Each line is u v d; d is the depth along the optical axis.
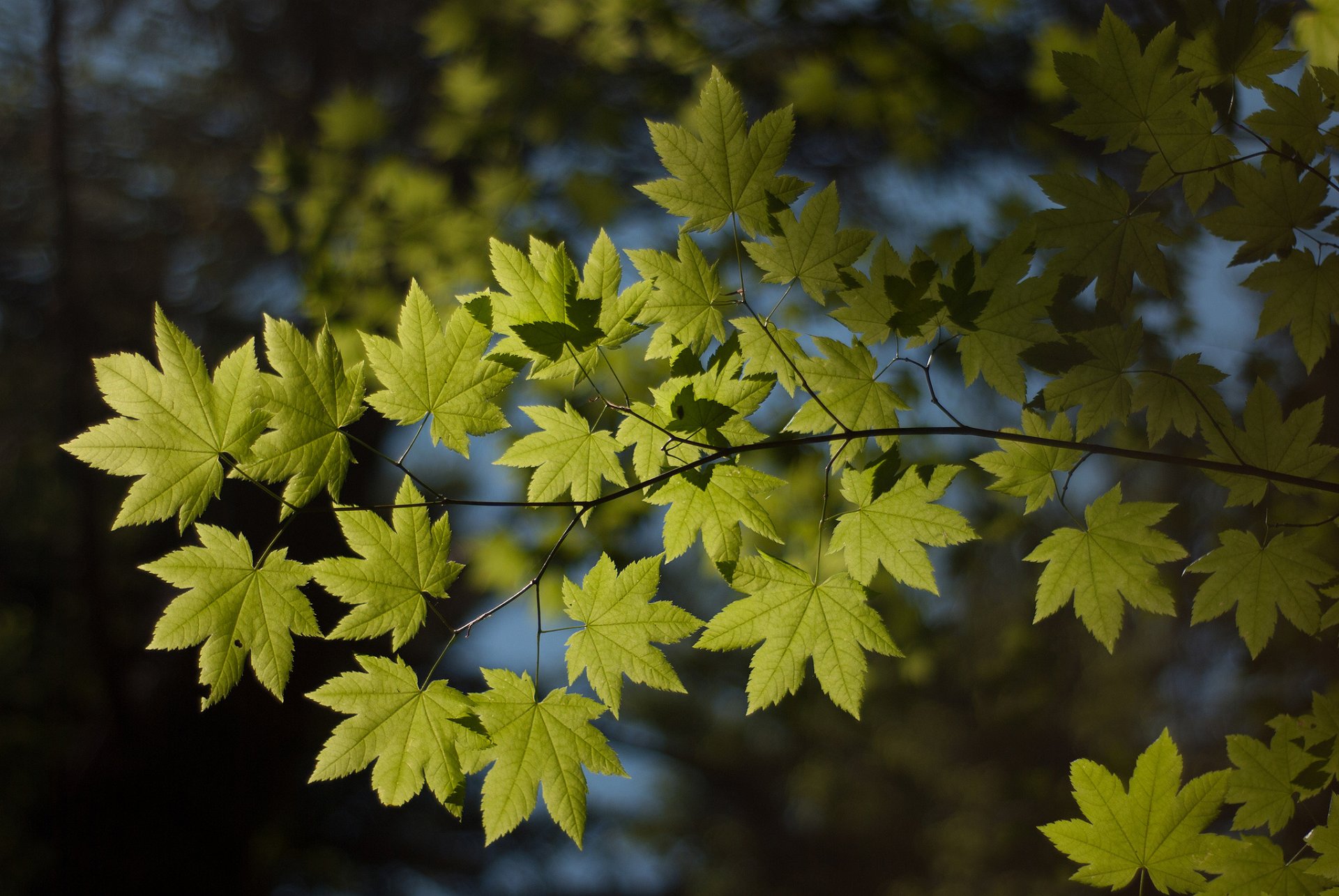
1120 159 5.93
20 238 9.96
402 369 1.90
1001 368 2.06
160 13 8.91
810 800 13.92
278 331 1.84
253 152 9.00
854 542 2.08
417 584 1.91
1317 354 2.12
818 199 1.93
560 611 5.09
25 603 10.79
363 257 4.93
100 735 7.73
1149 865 2.01
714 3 5.94
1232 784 2.01
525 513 5.27
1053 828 2.03
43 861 9.60
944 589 8.02
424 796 13.12
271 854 8.50
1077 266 1.99
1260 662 4.91
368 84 7.91
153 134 9.57
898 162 6.73
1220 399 2.05
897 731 11.43
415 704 1.91
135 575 9.87
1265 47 1.93
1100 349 2.01
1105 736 9.01
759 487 2.03
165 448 1.77
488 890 14.65
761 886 15.04
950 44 5.97
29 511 10.69
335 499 1.88
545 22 5.83
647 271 1.96
